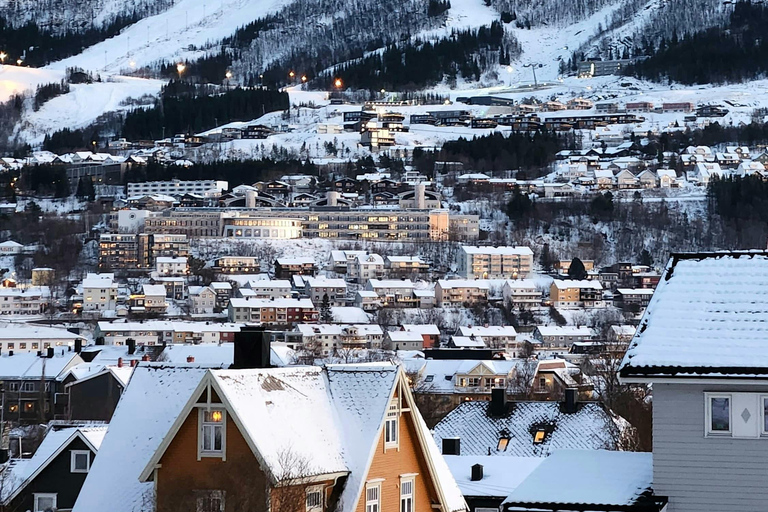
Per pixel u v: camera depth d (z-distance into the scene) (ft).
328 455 222.28
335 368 241.76
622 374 202.18
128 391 242.78
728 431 199.00
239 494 208.74
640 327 208.74
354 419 231.91
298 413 225.15
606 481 210.59
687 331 205.16
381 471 231.71
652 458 209.87
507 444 398.01
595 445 389.80
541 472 218.18
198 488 214.28
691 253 218.38
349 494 221.25
